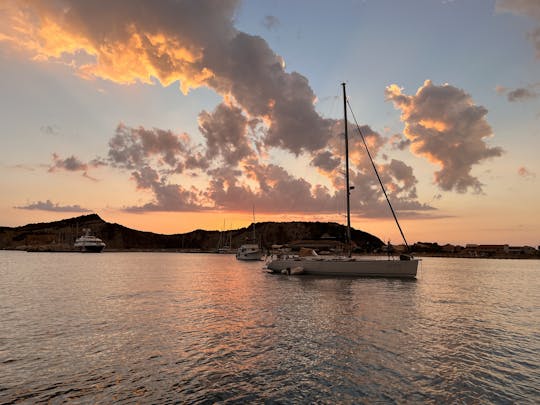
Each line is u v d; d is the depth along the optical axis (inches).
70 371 368.2
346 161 1461.6
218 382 340.5
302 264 1556.3
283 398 305.7
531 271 2426.2
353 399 304.0
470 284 1370.6
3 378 347.9
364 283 1278.3
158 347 453.7
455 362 402.3
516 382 345.7
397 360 406.0
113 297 903.1
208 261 3540.8
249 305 780.6
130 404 293.1
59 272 1829.5
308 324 588.1
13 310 710.5
